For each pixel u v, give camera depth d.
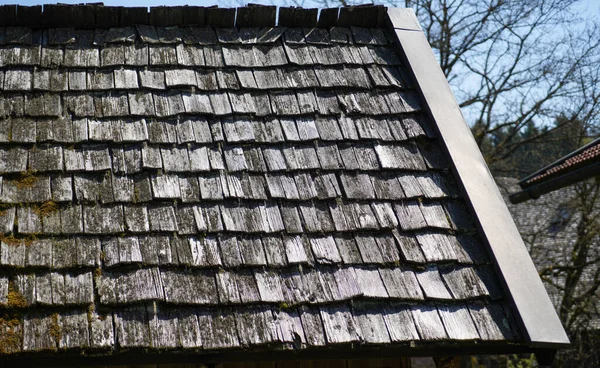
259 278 4.00
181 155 4.57
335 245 4.24
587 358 17.25
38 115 4.63
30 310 3.67
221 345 3.68
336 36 5.64
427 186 4.70
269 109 4.96
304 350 3.78
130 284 3.85
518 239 4.41
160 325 3.72
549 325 4.00
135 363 3.70
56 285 3.79
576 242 16.75
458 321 4.00
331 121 4.98
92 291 3.79
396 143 4.94
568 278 16.58
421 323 3.94
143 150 4.55
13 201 4.12
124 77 4.98
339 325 3.86
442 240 4.40
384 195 4.58
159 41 5.28
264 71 5.23
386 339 3.84
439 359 4.30
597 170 7.95
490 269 4.29
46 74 4.90
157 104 4.85
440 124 5.03
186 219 4.22
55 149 4.46
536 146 18.81
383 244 4.30
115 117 4.71
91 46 5.17
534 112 17.12
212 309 3.84
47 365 3.60
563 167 8.65
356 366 4.58
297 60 5.35
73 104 4.75
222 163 4.56
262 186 4.48
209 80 5.09
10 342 3.53
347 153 4.79
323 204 4.46
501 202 4.62
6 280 3.77
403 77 5.45
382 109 5.14
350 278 4.08
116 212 4.19
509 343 3.98
